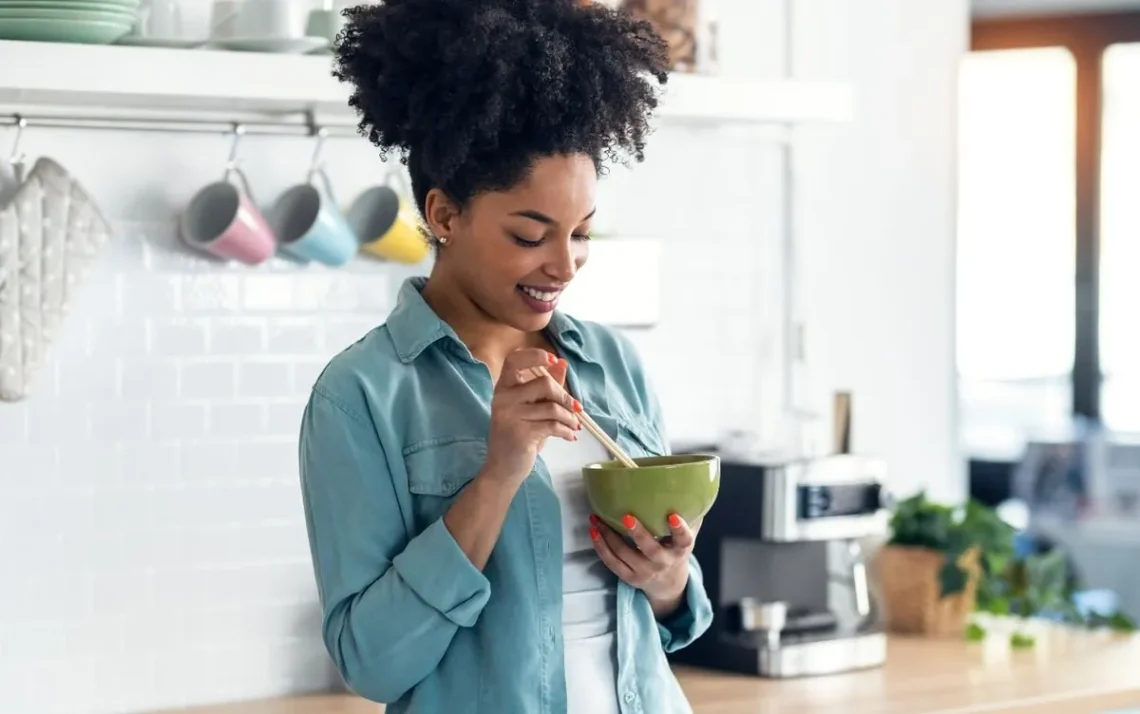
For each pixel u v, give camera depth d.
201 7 2.49
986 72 4.43
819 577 2.82
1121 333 4.39
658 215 2.98
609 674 1.62
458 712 1.56
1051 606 3.15
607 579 1.64
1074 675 2.65
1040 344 4.45
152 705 2.50
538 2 1.53
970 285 4.50
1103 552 4.39
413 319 1.62
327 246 2.51
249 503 2.58
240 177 2.49
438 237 1.60
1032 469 4.50
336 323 2.65
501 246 1.51
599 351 1.78
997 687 2.56
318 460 1.55
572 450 1.66
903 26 3.30
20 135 2.37
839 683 2.61
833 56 3.20
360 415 1.56
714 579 2.74
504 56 1.47
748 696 2.51
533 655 1.56
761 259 3.11
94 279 2.45
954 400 3.39
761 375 3.11
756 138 3.08
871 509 2.79
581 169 1.50
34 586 2.42
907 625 3.04
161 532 2.51
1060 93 4.35
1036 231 4.42
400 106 1.56
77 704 2.45
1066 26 4.30
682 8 2.68
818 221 3.19
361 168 2.65
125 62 2.17
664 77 1.67
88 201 2.32
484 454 1.59
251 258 2.46
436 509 1.57
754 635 2.72
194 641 2.53
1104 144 4.32
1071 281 4.39
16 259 2.28
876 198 3.27
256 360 2.58
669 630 1.75
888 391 3.30
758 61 3.10
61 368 2.43
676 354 3.01
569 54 1.50
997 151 4.43
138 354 2.48
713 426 3.05
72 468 2.44
